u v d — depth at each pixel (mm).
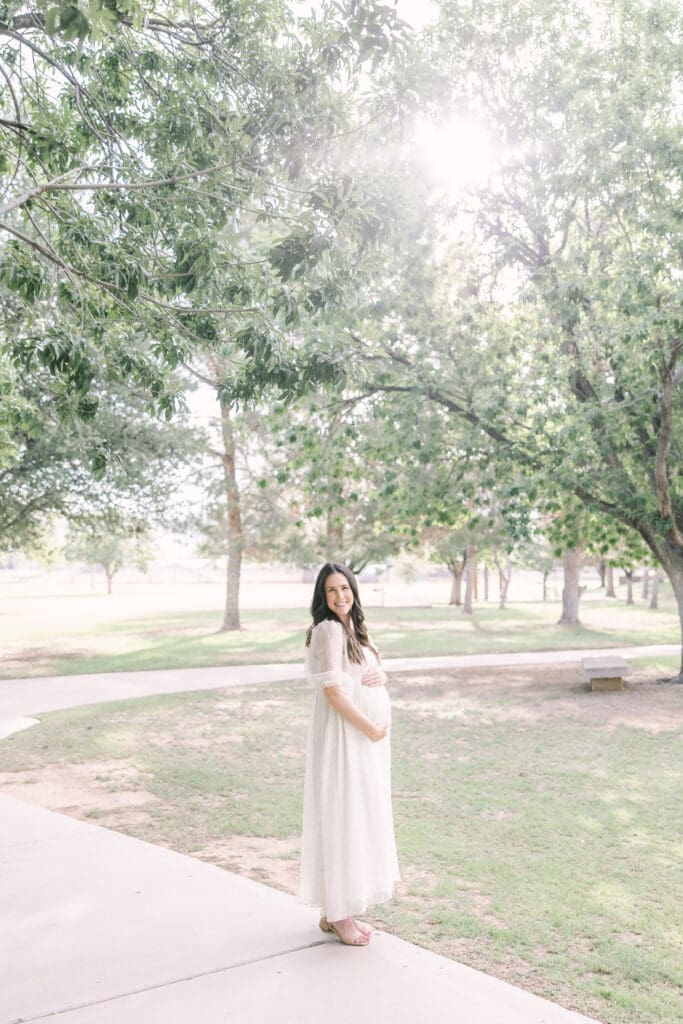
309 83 6367
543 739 10219
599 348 13578
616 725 11148
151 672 17797
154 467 21719
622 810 7027
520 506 13867
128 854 5660
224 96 6961
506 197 15086
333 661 4156
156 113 7168
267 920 4461
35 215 7949
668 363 12648
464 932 4465
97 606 50469
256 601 56375
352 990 3646
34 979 3746
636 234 14359
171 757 9219
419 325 14016
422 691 14570
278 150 6559
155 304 6656
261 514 28438
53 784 8016
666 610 43281
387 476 15828
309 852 4211
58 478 20312
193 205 6711
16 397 9297
